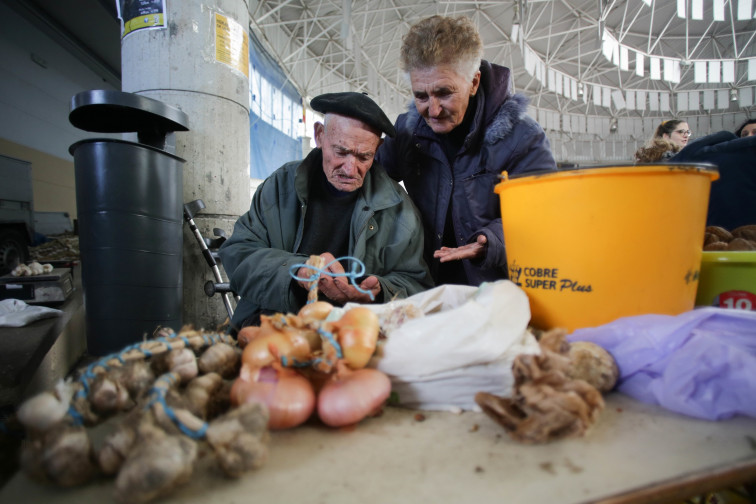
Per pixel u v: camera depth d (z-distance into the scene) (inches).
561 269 33.2
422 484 20.2
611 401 29.0
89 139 67.2
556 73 378.6
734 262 35.8
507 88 61.7
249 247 58.1
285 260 51.6
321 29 411.8
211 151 92.8
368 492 19.7
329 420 25.0
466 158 63.4
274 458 22.7
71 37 255.1
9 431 25.6
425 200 68.4
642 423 25.9
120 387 26.0
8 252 121.6
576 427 23.2
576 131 606.5
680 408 26.7
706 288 37.6
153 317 73.9
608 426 25.5
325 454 23.0
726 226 64.1
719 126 630.5
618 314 32.2
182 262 85.7
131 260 70.6
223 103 93.7
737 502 38.2
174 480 18.8
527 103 60.6
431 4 381.1
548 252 33.6
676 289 32.0
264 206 61.6
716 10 201.9
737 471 21.3
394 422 26.7
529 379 25.0
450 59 50.9
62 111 255.3
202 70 90.6
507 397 26.6
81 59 275.9
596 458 22.2
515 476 20.7
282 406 24.5
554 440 23.8
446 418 27.1
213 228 94.0
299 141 413.7
